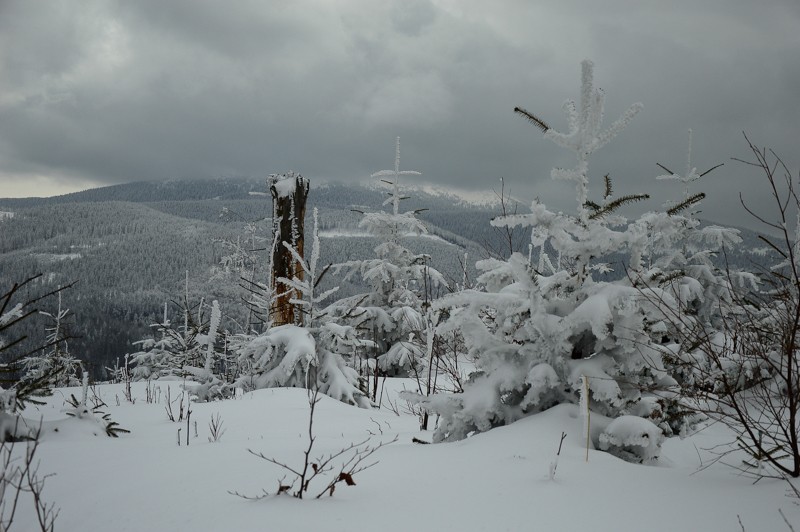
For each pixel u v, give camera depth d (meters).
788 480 2.77
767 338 4.14
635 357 3.86
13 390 4.67
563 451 3.27
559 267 5.07
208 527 2.33
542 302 3.97
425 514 2.41
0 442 4.14
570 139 4.09
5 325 4.35
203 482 3.06
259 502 2.59
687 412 4.11
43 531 2.35
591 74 4.07
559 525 2.26
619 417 3.47
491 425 4.09
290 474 3.16
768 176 3.09
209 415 6.33
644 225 3.85
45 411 6.62
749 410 4.59
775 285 4.46
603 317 3.62
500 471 2.97
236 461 3.55
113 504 2.77
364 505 2.53
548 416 3.74
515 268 3.96
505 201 5.16
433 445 3.80
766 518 2.26
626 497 2.57
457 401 4.05
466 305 4.41
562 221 4.02
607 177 4.23
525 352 4.03
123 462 3.62
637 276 3.95
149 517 2.55
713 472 3.08
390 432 5.38
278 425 5.74
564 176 4.14
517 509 2.44
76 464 3.59
